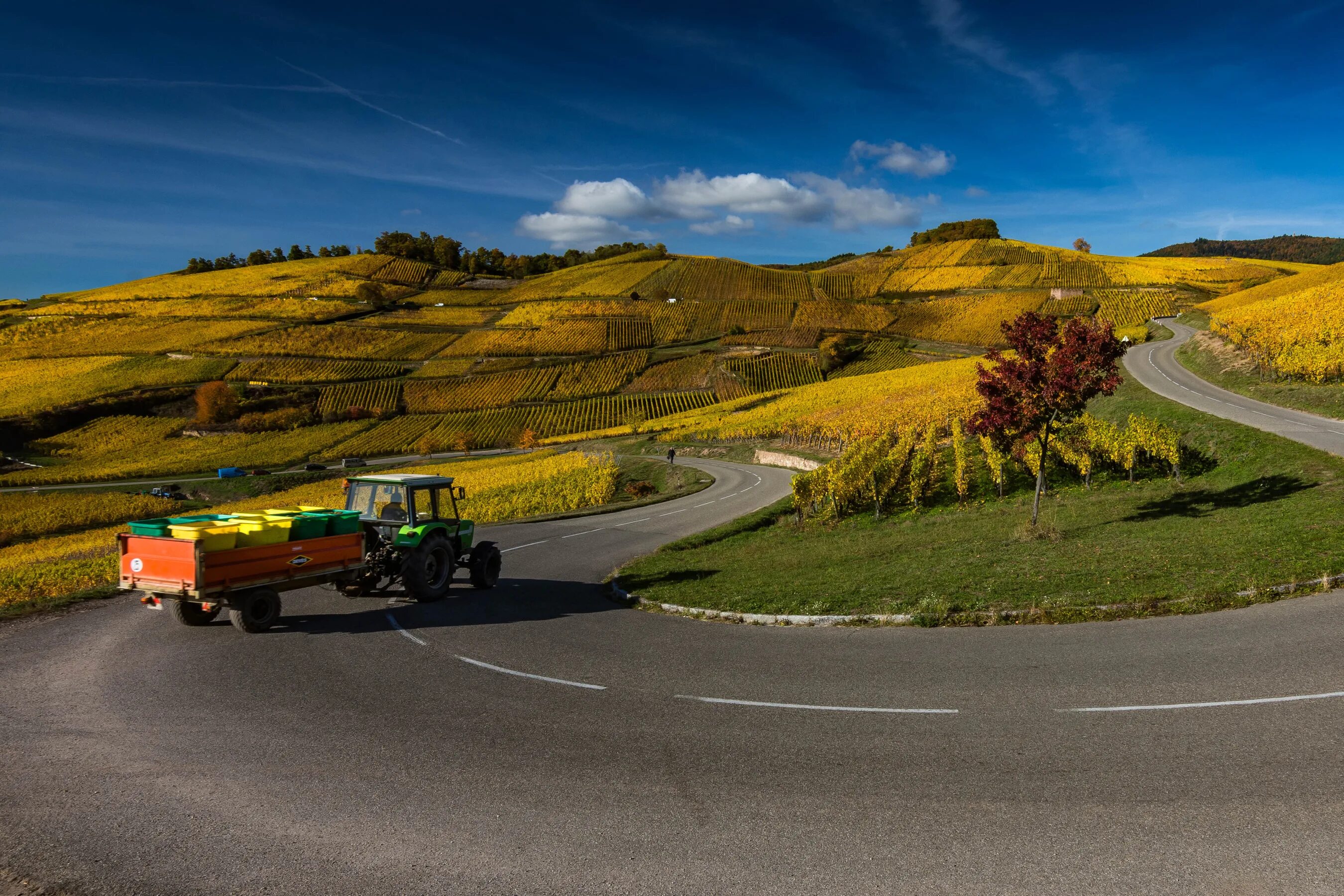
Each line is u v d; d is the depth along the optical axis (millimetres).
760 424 56781
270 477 65875
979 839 4309
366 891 4078
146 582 9680
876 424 38875
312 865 4348
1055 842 4230
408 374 105062
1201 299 110250
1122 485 20922
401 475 13211
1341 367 30172
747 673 7734
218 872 4297
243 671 8336
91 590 13234
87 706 7195
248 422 87312
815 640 8875
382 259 177375
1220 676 6504
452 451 80250
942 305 123812
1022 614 8828
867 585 11203
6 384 97375
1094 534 13875
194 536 9305
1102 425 23109
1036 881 3889
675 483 42688
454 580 15188
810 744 5805
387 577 12820
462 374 103375
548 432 84625
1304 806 4398
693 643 9164
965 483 22609
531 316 128625
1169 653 7203
